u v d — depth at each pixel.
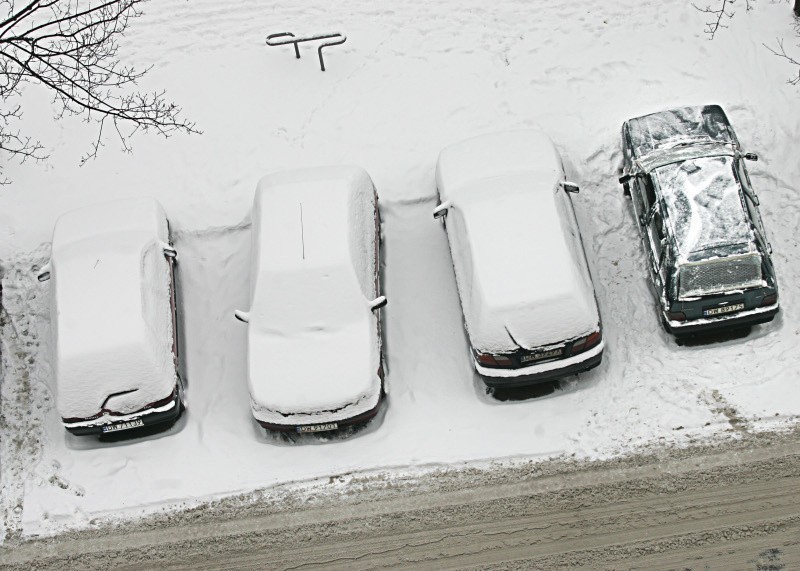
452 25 15.80
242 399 13.29
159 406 12.70
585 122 14.82
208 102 15.59
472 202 12.93
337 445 12.81
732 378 12.64
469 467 12.50
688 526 11.77
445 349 13.32
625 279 13.52
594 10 15.69
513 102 15.09
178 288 14.16
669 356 12.89
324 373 12.35
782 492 11.86
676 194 12.86
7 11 16.42
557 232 12.54
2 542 12.64
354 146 14.99
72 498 12.83
